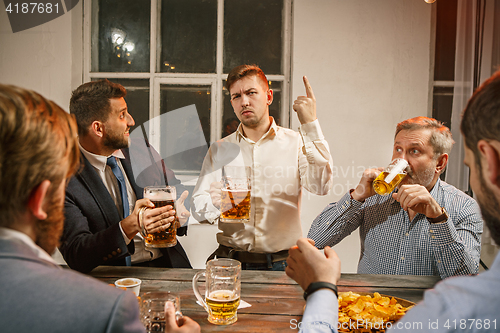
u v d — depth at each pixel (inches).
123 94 55.2
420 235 52.3
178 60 97.3
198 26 96.6
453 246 45.6
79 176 52.3
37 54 93.3
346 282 44.4
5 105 15.6
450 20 91.9
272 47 96.2
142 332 15.6
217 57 96.0
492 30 86.0
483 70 86.7
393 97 92.2
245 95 64.3
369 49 91.5
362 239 58.8
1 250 15.6
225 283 33.7
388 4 90.6
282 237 66.1
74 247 46.3
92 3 94.7
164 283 43.8
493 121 16.7
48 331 13.9
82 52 94.5
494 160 17.0
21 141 15.5
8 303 14.2
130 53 96.8
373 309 31.2
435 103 94.3
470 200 52.1
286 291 41.3
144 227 42.6
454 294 16.4
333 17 91.3
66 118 18.5
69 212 48.8
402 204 45.8
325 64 92.2
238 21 95.9
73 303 14.6
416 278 46.1
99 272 47.4
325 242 57.7
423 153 50.9
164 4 96.2
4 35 92.4
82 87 53.8
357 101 92.6
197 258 94.3
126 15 95.7
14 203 15.9
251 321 33.9
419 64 91.4
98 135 53.6
